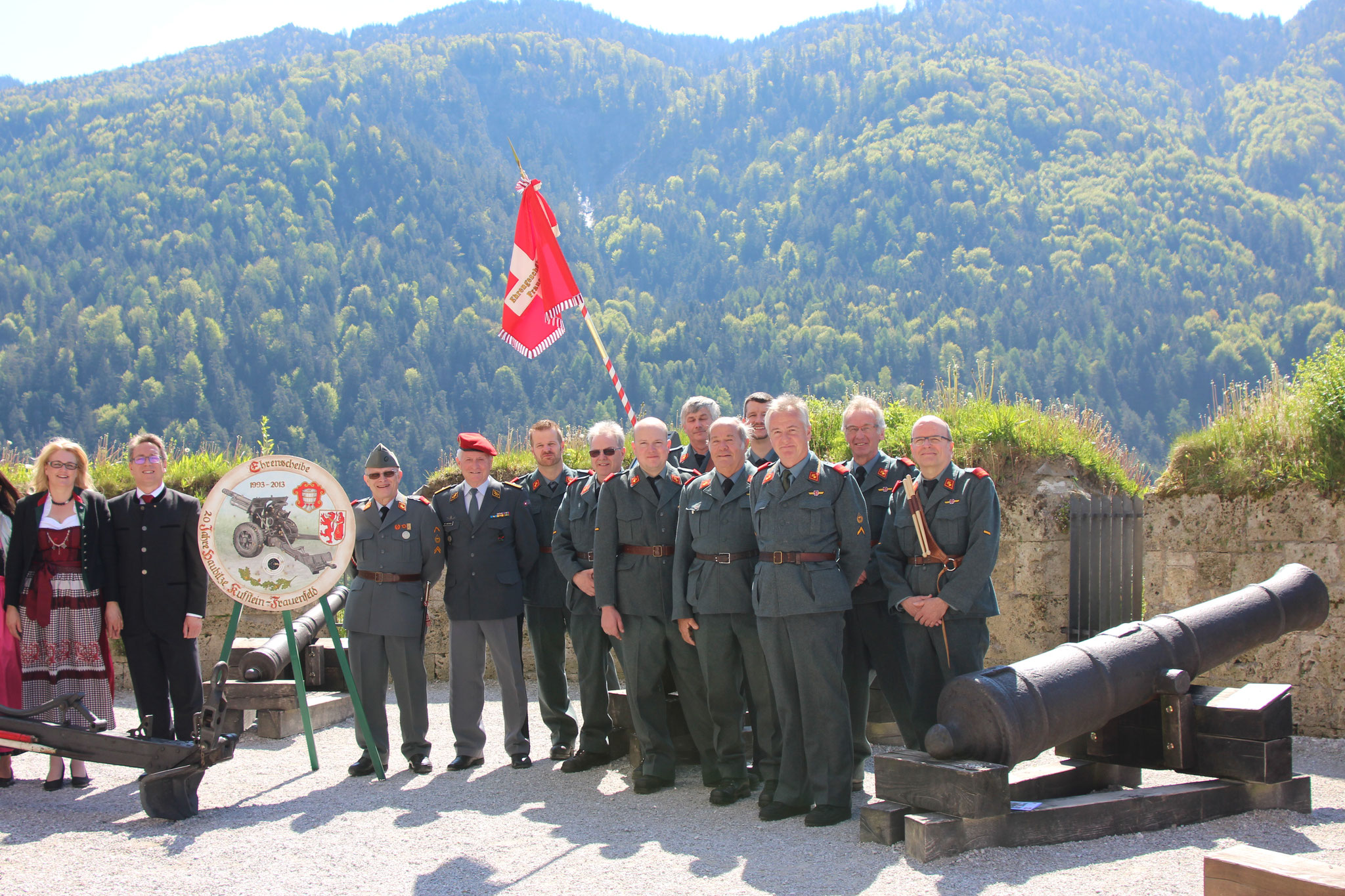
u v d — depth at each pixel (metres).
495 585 6.80
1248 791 5.23
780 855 4.75
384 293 180.25
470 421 141.50
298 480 6.52
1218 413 8.19
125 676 9.93
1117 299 160.75
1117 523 8.43
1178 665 5.27
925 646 5.58
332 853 4.99
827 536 5.36
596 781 6.36
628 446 11.09
